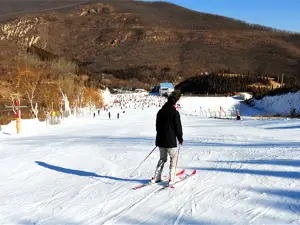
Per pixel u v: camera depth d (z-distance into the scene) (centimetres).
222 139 1420
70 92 5766
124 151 1162
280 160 849
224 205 550
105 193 655
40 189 717
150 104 8100
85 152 1191
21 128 2508
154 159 977
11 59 7312
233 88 9969
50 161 1036
